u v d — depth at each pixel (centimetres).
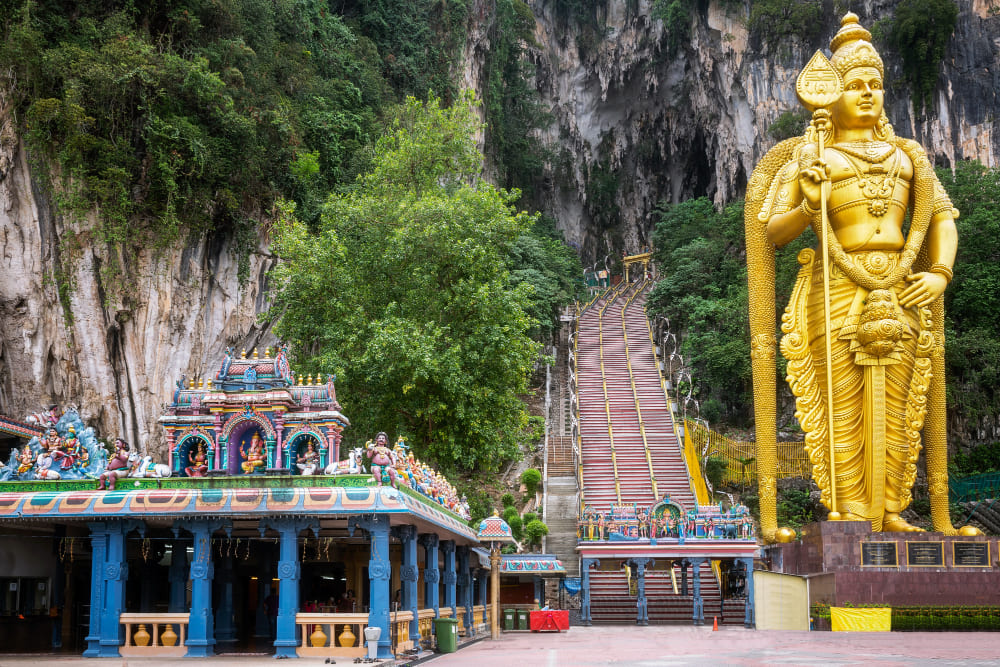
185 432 1822
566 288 6506
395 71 6272
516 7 9000
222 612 2044
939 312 2984
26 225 3266
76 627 2077
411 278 3142
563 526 3750
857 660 1566
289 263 3372
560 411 5038
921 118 6506
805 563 2850
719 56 7944
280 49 4591
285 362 1867
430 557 2050
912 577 2620
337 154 4572
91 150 3362
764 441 3117
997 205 4775
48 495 1673
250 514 1639
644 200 9931
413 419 3100
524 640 2339
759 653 1767
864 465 2820
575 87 9744
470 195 3350
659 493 3903
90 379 3281
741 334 5250
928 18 6462
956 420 4500
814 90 2895
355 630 1655
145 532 1702
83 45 3512
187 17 3844
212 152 3619
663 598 3362
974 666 1420
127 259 3381
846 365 2833
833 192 2852
